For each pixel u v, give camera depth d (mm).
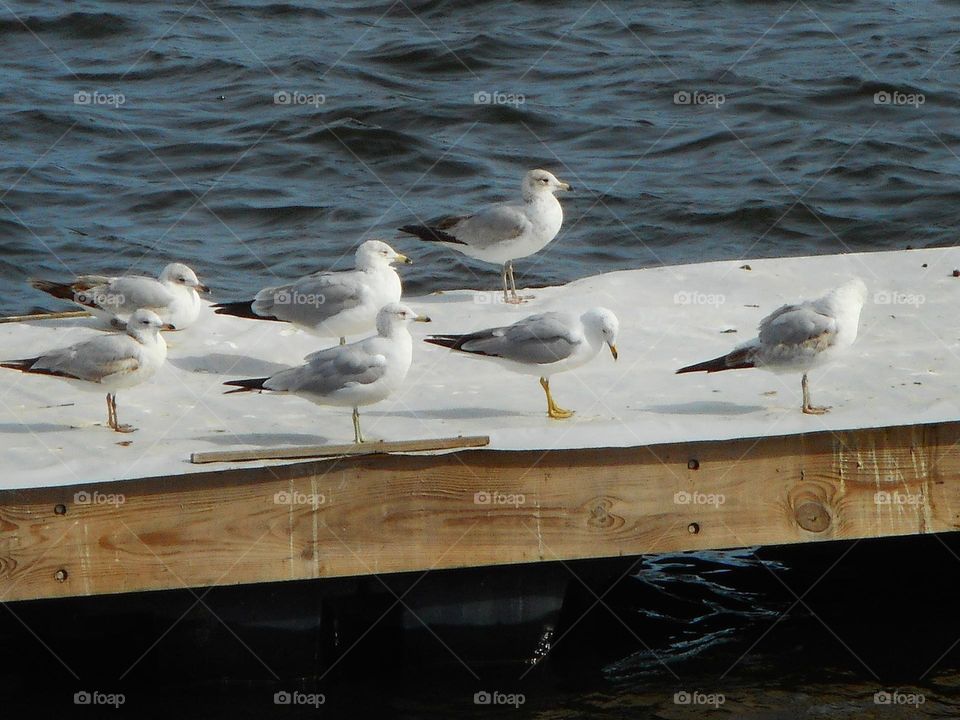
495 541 9703
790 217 22219
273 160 24625
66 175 23828
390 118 26375
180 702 10109
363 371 10461
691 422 10398
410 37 30578
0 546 9188
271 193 23312
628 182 23656
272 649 10305
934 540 12641
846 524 9953
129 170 24188
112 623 10406
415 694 10227
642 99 27219
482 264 20828
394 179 24016
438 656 10602
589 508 9742
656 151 24938
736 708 10078
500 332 11273
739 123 25969
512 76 28500
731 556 12852
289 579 9547
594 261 21031
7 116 26078
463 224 14953
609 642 11070
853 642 11094
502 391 11758
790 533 9898
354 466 9500
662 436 9875
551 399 11172
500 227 14633
